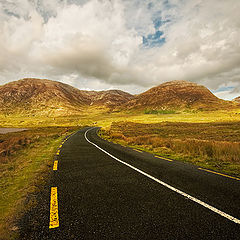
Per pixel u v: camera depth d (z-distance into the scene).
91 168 5.98
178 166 6.39
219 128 34.44
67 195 3.58
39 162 6.93
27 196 3.54
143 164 6.66
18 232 2.29
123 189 3.95
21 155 8.71
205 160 7.81
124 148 11.60
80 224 2.47
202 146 10.35
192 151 9.87
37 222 2.53
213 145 10.18
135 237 2.16
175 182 4.48
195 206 3.08
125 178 4.82
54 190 3.87
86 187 4.07
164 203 3.21
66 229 2.34
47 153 9.21
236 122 51.16
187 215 2.75
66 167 6.11
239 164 6.99
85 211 2.87
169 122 63.25
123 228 2.38
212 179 4.76
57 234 2.23
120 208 2.99
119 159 7.62
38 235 2.21
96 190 3.88
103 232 2.28
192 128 36.78
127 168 5.99
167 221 2.57
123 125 52.78
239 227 2.42
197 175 5.16
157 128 38.91
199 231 2.31
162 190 3.89
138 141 14.97
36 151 9.88
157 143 13.07
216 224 2.49
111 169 5.84
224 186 4.18
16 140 13.31
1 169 5.89
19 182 4.48
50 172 5.43
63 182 4.45
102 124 75.56
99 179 4.72
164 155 9.22
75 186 4.14
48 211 2.88
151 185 4.23
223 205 3.14
